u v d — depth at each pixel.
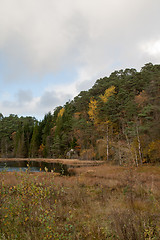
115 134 46.41
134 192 7.54
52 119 90.50
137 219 3.90
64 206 5.69
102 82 79.25
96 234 3.89
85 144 52.09
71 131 61.91
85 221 4.73
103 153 42.12
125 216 4.14
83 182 12.49
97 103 50.47
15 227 3.16
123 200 6.78
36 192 3.48
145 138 30.12
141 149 29.45
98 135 50.91
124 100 50.59
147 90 40.66
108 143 42.41
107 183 11.66
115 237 3.51
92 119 56.66
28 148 77.00
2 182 3.59
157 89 35.97
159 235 3.22
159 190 8.16
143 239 3.19
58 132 63.53
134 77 60.62
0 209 3.17
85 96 66.62
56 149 57.84
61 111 86.00
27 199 3.46
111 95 54.59
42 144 71.06
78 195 7.55
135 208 5.45
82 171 22.83
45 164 38.06
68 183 10.92
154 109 30.48
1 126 99.38
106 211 5.46
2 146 82.94
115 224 3.80
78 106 68.00
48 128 74.44
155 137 28.02
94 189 9.98
